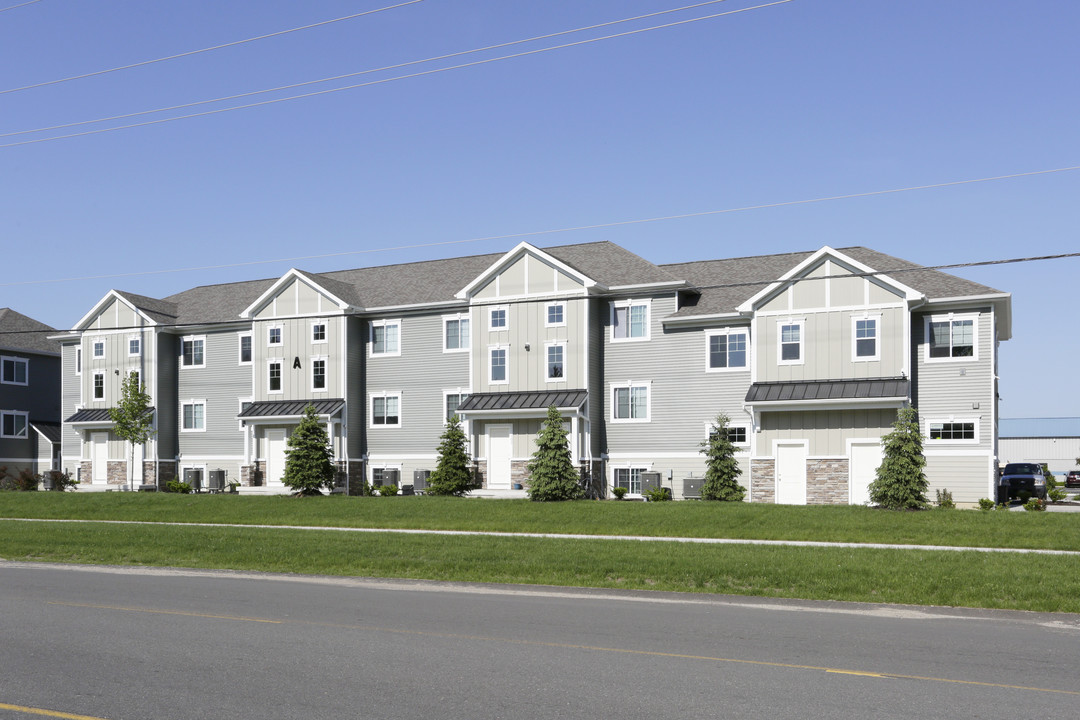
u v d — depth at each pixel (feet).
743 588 59.36
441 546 79.46
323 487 137.18
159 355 169.27
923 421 118.21
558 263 137.39
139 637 42.27
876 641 41.50
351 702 30.58
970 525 85.40
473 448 142.10
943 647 40.11
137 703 30.63
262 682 33.37
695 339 133.59
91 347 174.91
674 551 73.46
